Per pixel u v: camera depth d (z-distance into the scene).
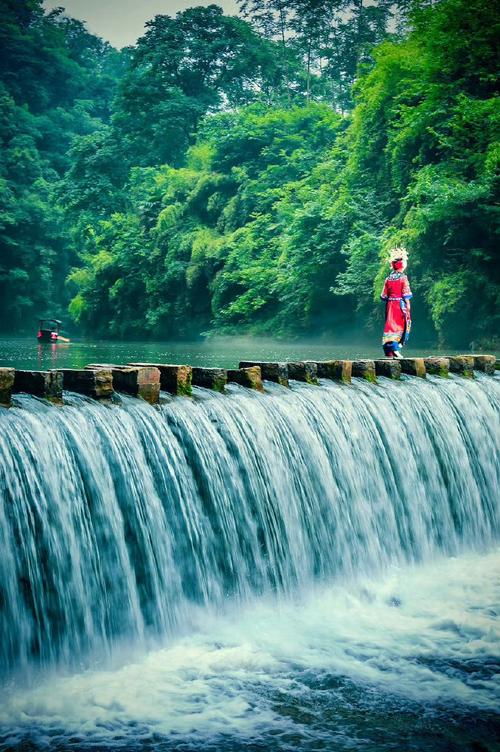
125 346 33.00
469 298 32.25
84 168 72.56
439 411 13.30
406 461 12.14
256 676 7.57
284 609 9.35
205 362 19.59
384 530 11.33
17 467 7.31
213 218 55.31
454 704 7.12
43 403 8.19
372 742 6.44
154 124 71.06
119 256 59.97
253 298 46.69
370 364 13.16
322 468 10.66
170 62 74.94
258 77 79.88
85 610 7.73
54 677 7.32
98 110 110.12
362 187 41.34
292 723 6.71
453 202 31.28
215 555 9.13
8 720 6.58
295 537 9.99
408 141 36.31
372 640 8.53
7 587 7.07
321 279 41.41
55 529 7.55
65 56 106.81
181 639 8.32
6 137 87.50
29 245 79.12
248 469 9.68
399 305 15.45
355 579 10.55
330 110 56.34
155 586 8.43
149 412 8.98
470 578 10.80
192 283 52.56
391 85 38.78
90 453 8.07
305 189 46.09
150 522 8.50
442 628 8.91
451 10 34.25
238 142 55.78
